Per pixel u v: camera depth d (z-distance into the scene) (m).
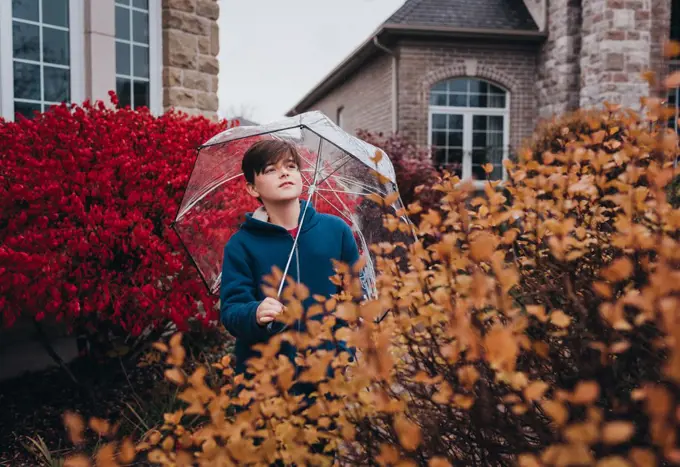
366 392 1.21
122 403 3.46
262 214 2.22
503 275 1.07
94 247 3.03
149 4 5.09
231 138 2.22
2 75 4.30
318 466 1.27
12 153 3.02
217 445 1.20
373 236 2.37
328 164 2.45
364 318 1.10
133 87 5.05
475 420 1.20
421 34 11.46
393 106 11.82
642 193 1.28
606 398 1.22
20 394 3.60
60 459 2.66
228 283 2.07
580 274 1.44
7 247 2.84
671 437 0.79
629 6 10.19
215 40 5.52
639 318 0.98
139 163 3.20
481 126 12.32
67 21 4.67
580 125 6.88
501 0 12.82
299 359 1.24
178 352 1.14
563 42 11.15
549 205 1.56
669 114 1.16
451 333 1.06
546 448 1.12
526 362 1.34
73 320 3.29
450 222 1.40
